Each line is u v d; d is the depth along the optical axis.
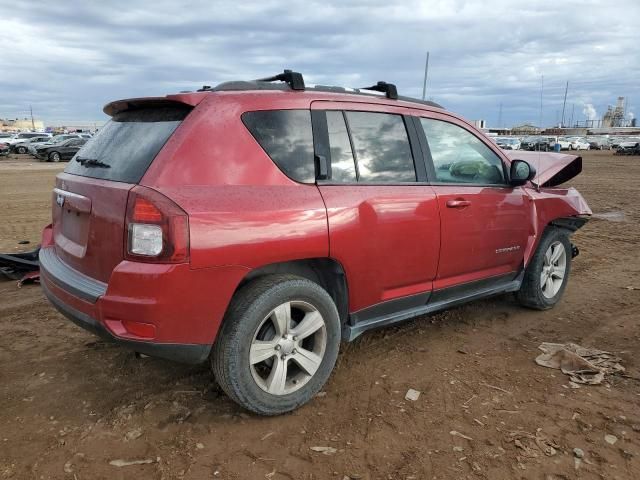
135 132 3.10
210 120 2.88
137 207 2.62
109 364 3.76
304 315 3.19
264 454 2.75
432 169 3.84
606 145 65.56
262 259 2.85
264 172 2.97
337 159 3.31
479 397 3.34
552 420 3.09
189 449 2.79
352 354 3.97
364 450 2.79
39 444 2.82
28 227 9.14
